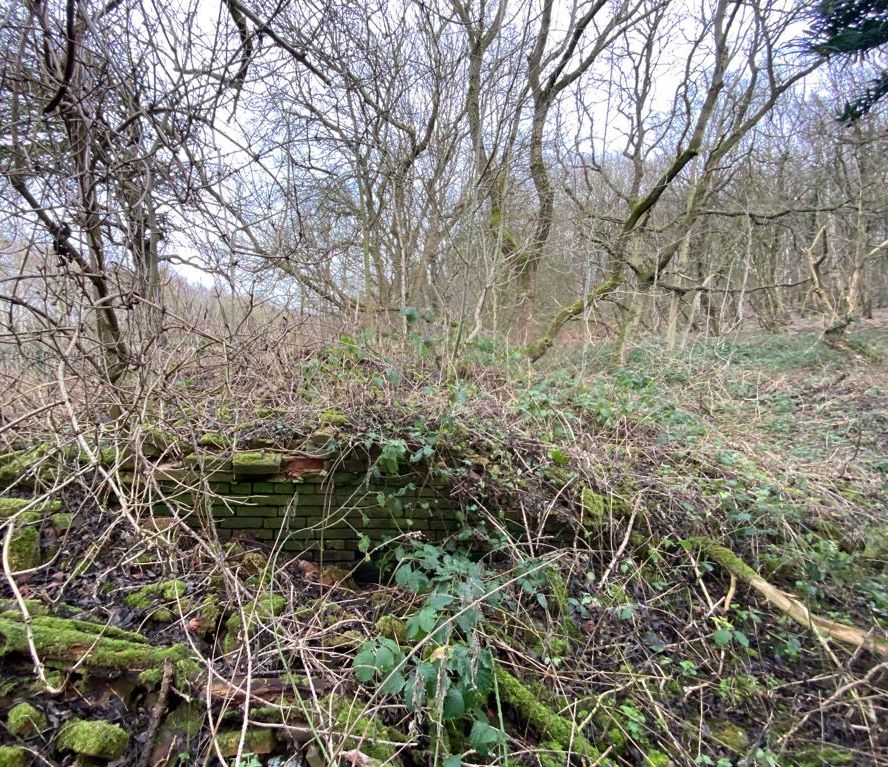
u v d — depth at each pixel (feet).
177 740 5.88
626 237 25.21
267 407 11.12
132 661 6.34
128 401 9.52
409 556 8.62
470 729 6.73
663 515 10.67
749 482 11.87
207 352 11.61
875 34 19.60
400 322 18.28
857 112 22.56
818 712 8.02
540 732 6.99
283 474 9.61
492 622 8.55
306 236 14.55
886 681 8.31
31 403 10.03
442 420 10.76
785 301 47.44
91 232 9.31
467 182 19.21
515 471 10.83
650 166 35.86
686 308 30.50
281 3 9.42
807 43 21.48
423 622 6.51
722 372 20.77
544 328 28.63
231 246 9.62
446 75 17.93
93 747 5.43
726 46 23.58
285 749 6.00
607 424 13.44
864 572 10.11
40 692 5.94
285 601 8.30
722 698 8.18
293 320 14.35
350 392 11.16
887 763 7.26
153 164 8.87
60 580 7.82
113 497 9.31
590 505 10.46
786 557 10.12
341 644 7.45
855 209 33.78
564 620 8.84
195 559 8.64
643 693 7.97
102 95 8.39
